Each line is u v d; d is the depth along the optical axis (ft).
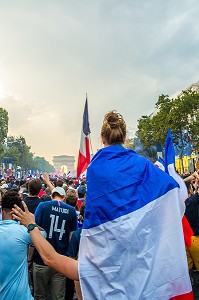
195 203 20.44
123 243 7.15
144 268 7.13
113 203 7.28
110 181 7.42
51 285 17.80
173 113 134.82
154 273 7.16
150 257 7.19
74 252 15.66
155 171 7.75
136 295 7.03
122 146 8.11
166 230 7.41
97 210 7.32
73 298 20.59
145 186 7.54
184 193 8.11
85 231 7.39
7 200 12.30
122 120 8.33
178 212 7.55
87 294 7.09
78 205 25.76
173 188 7.67
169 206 7.54
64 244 17.94
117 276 7.09
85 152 36.68
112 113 8.45
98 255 7.20
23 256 11.84
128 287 7.07
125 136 8.37
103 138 8.31
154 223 7.37
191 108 135.13
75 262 7.42
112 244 7.17
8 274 11.51
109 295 7.04
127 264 7.11
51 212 17.88
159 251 7.27
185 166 171.32
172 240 7.38
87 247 7.34
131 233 7.17
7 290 11.39
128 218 7.22
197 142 142.00
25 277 11.84
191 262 21.43
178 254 7.34
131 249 7.15
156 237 7.34
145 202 7.39
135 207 7.30
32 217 8.42
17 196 12.48
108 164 7.59
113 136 8.11
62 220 17.92
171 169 12.41
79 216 20.12
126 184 7.41
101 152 7.80
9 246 11.61
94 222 7.30
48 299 20.04
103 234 7.22
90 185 7.57
